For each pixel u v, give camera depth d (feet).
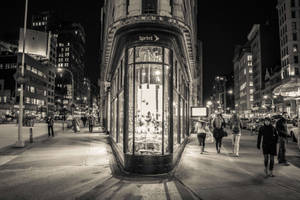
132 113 29.58
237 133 40.22
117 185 23.13
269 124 27.09
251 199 19.57
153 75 29.48
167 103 28.99
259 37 284.82
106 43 40.60
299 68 204.95
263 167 31.22
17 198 19.75
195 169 29.89
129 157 27.84
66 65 546.26
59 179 25.14
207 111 67.82
